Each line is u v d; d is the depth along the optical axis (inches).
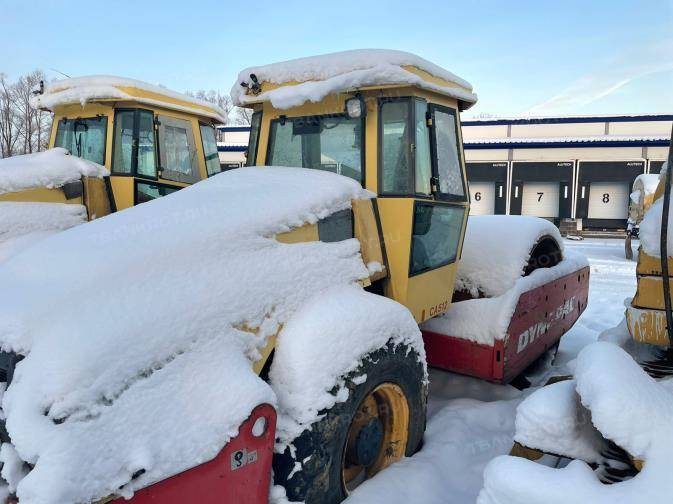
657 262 109.0
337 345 94.6
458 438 127.0
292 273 98.6
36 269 87.0
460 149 146.8
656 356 119.6
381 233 123.0
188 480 74.7
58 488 62.6
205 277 87.1
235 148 935.0
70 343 71.6
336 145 132.2
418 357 114.0
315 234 107.7
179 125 219.9
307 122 136.1
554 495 73.9
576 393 92.3
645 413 77.4
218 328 84.6
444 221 138.7
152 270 84.2
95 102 199.5
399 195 123.6
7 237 150.2
